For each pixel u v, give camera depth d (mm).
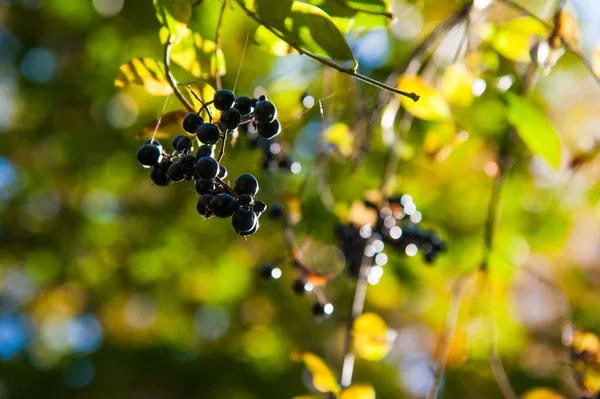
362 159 2707
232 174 3689
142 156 1519
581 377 2383
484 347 4520
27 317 6078
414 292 4375
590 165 3336
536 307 5703
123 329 5527
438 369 2561
